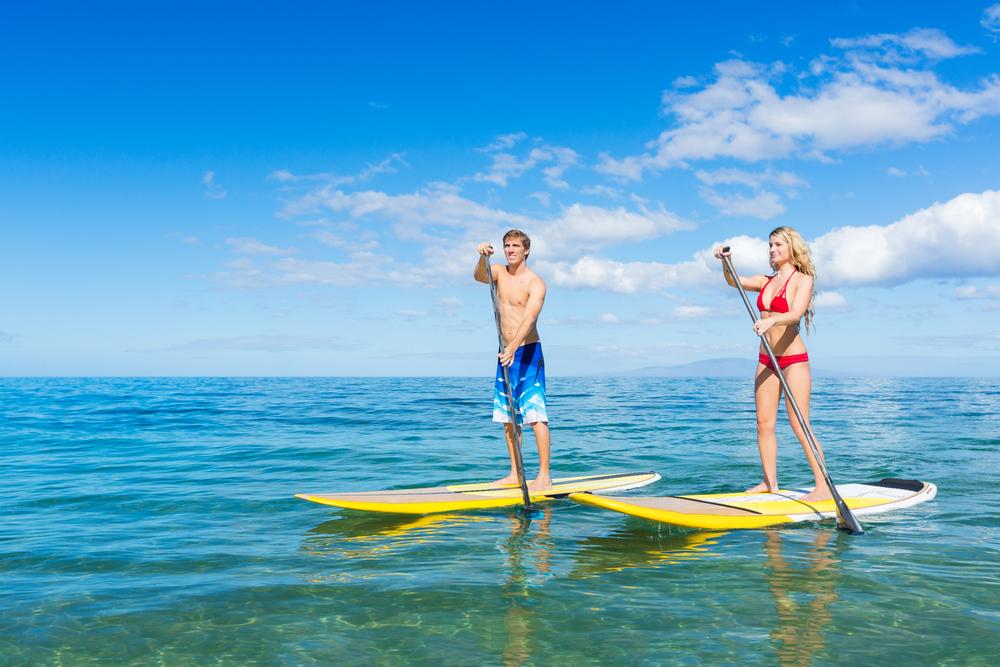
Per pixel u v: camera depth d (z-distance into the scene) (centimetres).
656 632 254
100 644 247
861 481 584
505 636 251
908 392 3225
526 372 547
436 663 229
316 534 423
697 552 371
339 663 229
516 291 544
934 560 352
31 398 2470
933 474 639
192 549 385
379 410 1791
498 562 353
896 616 269
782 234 486
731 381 6731
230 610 281
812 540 398
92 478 655
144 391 3331
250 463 763
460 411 1745
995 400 2338
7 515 486
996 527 430
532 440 994
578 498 463
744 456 791
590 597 294
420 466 739
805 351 492
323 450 882
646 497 484
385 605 285
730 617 269
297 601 291
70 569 344
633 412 1672
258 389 3725
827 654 234
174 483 626
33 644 247
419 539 406
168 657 236
